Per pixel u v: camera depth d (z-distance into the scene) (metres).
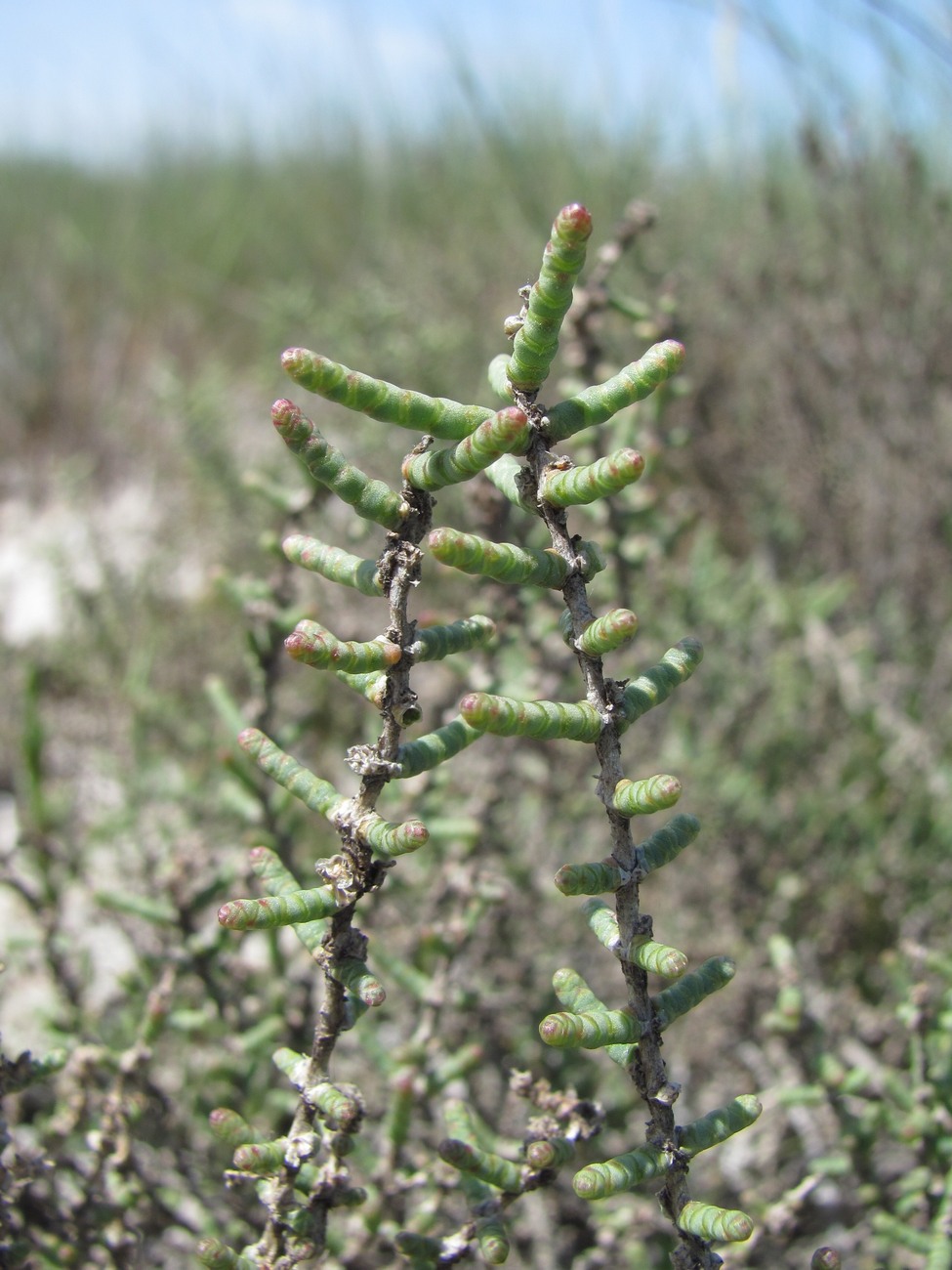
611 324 0.47
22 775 0.41
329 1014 0.16
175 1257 0.25
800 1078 0.26
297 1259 0.17
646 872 0.16
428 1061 0.24
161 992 0.23
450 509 0.37
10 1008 0.33
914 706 0.43
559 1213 0.26
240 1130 0.17
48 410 0.79
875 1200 0.24
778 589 0.46
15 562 0.62
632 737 0.38
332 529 0.40
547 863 0.34
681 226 0.64
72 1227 0.22
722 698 0.40
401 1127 0.21
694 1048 0.30
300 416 0.14
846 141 0.51
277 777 0.16
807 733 0.39
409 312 0.61
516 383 0.15
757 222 0.57
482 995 0.28
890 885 0.35
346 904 0.16
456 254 0.70
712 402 0.52
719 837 0.34
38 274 0.97
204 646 0.48
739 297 0.54
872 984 0.34
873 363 0.49
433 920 0.27
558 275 0.14
